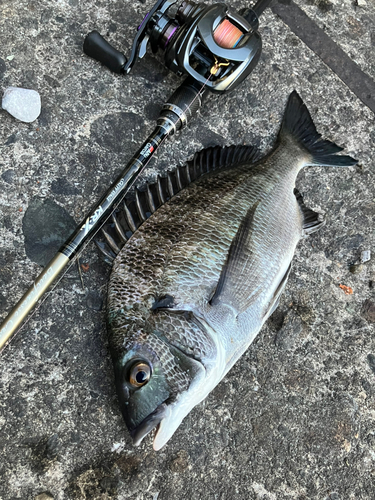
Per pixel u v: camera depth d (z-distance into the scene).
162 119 0.40
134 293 0.35
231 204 0.39
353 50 0.51
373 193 0.47
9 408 0.36
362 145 0.48
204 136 0.44
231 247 0.38
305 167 0.46
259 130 0.46
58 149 0.41
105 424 0.37
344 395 0.42
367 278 0.45
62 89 0.42
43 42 0.43
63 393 0.37
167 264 0.36
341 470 0.40
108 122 0.42
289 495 0.39
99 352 0.38
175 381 0.34
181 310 0.35
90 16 0.44
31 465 0.35
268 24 0.48
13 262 0.38
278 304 0.42
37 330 0.37
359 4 0.52
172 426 0.34
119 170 0.42
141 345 0.34
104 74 0.43
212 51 0.38
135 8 0.45
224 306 0.37
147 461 0.37
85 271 0.39
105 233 0.38
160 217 0.38
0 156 0.40
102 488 0.36
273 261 0.40
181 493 0.37
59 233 0.39
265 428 0.39
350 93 0.49
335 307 0.43
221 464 0.38
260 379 0.40
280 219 0.41
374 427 0.42
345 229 0.46
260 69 0.47
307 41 0.49
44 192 0.40
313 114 0.48
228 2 0.48
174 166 0.43
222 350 0.36
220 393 0.39
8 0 0.43
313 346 0.42
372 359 0.43
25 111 0.40
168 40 0.40
